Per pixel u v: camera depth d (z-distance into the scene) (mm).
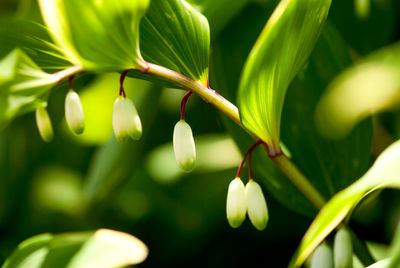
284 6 398
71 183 758
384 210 577
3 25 439
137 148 625
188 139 429
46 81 415
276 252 642
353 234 451
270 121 434
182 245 682
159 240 699
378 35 553
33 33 439
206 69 440
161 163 677
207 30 439
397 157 390
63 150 782
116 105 425
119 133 426
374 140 550
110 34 408
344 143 477
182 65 441
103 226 726
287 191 483
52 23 403
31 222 730
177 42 440
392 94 378
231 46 500
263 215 431
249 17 503
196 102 699
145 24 439
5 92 409
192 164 430
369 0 554
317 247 442
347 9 551
